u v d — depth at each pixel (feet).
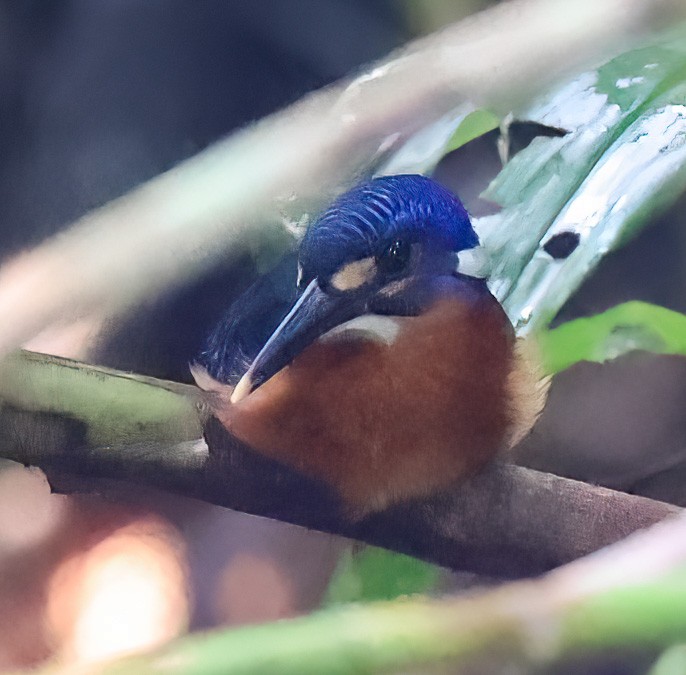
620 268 9.29
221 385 8.79
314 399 8.78
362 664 7.54
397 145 8.87
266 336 8.81
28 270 8.70
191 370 8.79
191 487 8.76
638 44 8.84
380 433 8.78
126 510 9.32
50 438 8.71
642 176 8.91
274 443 8.77
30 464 8.72
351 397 8.78
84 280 8.70
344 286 8.82
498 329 8.84
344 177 8.84
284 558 9.14
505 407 8.81
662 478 9.16
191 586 9.25
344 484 8.79
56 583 9.29
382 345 8.80
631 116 8.93
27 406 8.70
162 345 8.77
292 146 8.75
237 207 8.73
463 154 9.05
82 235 8.71
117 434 8.72
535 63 8.81
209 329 8.79
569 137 8.93
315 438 8.77
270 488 8.78
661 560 7.93
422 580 8.83
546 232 8.91
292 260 8.81
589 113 8.94
